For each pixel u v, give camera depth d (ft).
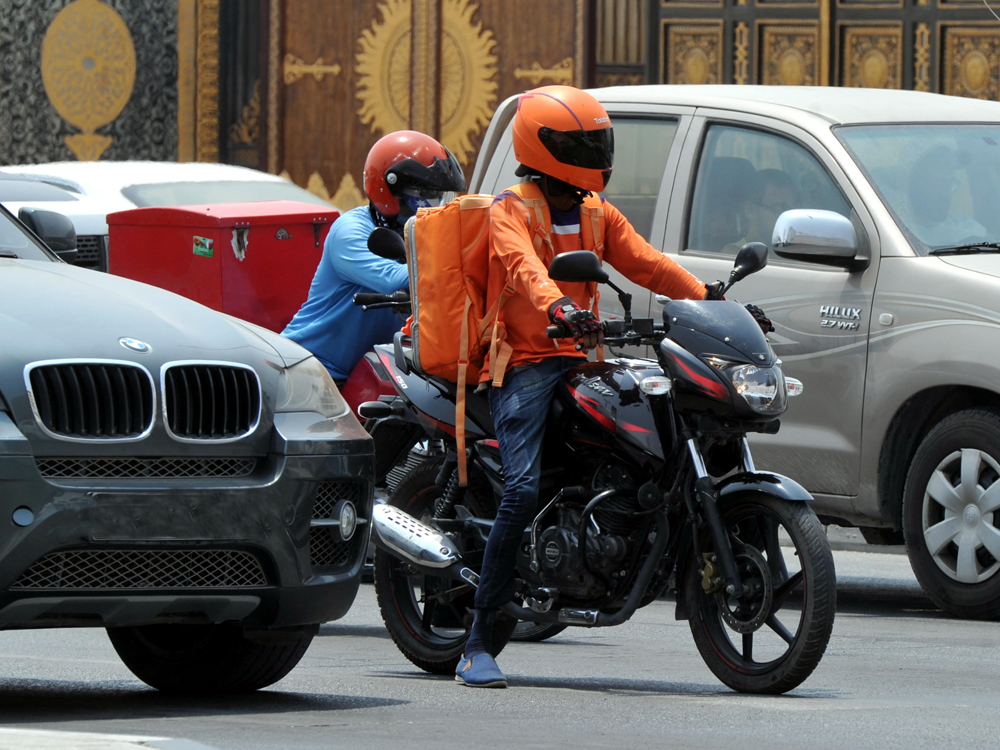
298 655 48.75
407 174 65.51
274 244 79.61
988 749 39.45
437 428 53.11
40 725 41.75
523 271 47.70
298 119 160.45
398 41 157.17
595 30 152.76
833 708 45.73
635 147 79.36
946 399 69.62
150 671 49.57
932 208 71.77
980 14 141.08
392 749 38.32
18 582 40.93
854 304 70.49
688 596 49.60
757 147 75.46
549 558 49.39
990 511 66.69
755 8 148.15
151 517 42.19
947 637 62.90
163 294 47.67
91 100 167.02
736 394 46.93
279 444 44.78
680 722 43.39
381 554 55.36
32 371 41.22
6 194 118.73
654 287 51.24
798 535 47.06
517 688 50.21
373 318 67.36
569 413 49.60
